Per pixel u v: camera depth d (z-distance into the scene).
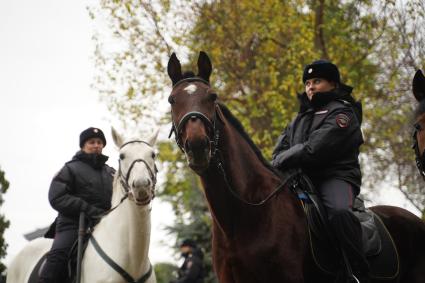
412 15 16.05
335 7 17.81
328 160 6.30
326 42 18.11
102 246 8.19
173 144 18.19
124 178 8.14
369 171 18.44
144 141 8.34
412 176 17.05
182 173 18.50
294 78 16.81
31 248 9.34
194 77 6.22
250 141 6.40
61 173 8.70
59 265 8.36
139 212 8.00
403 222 6.95
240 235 6.03
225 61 17.81
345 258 6.13
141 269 8.12
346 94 6.51
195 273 15.10
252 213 6.05
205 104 5.92
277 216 6.11
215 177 5.97
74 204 8.46
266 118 17.53
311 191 6.24
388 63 17.25
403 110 17.20
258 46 17.98
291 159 6.31
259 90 17.70
